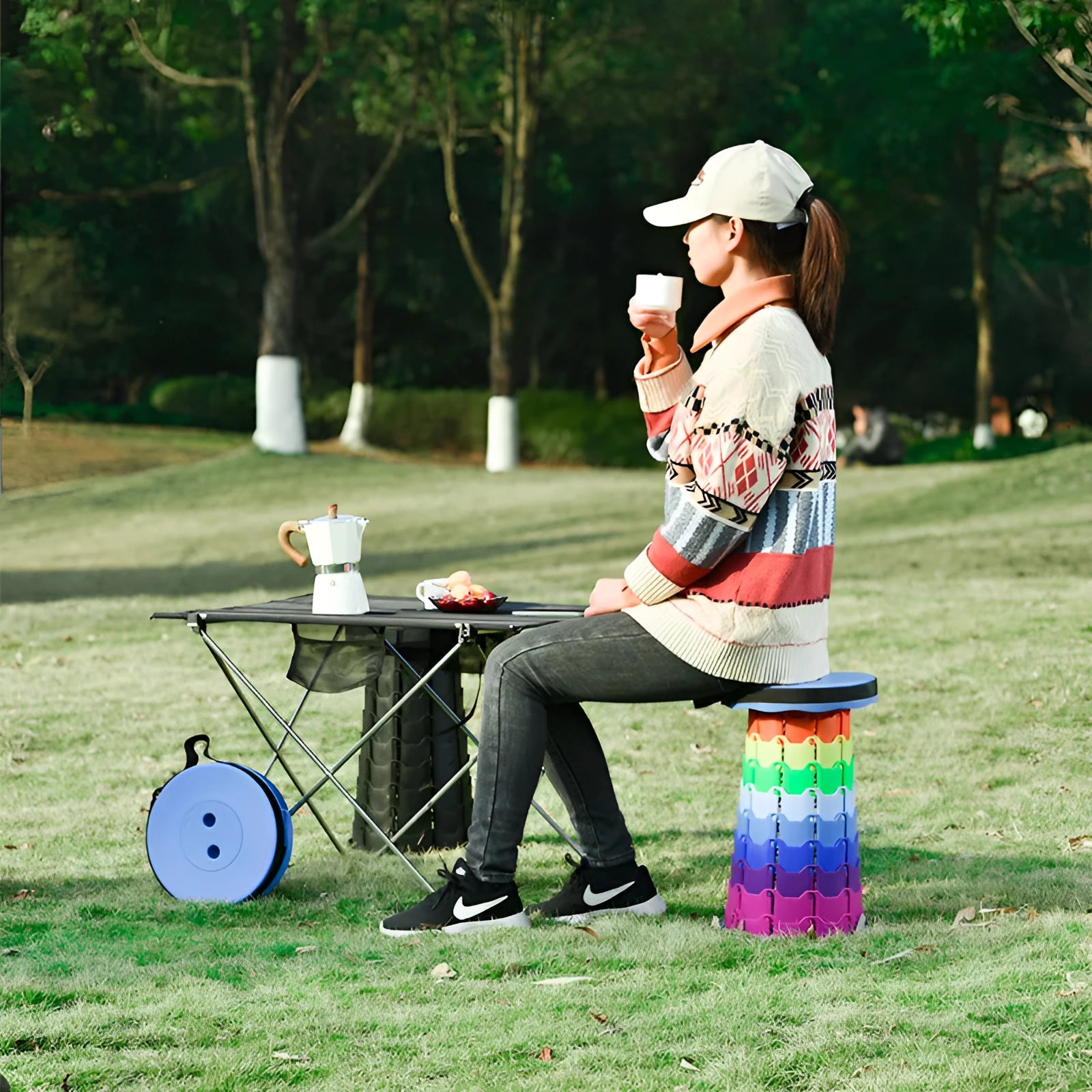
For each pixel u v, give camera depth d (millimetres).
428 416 57906
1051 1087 4969
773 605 6555
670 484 6668
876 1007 5742
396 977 6344
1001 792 10688
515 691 6934
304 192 57031
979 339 58125
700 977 6223
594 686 6832
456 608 7859
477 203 63031
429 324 66812
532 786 7023
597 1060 5320
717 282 6852
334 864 8680
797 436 6484
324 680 7992
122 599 24688
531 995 6047
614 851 7352
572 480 44688
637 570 6617
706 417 6391
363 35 47844
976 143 56281
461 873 7082
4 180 40562
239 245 58438
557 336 67000
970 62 49438
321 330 64438
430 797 9016
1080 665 15188
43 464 38219
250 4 45781
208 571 29859
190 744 8078
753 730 6836
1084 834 9320
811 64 56000
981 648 16594
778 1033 5535
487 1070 5246
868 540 29297
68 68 38656
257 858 7836
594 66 51844
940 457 58125
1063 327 67438
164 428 52344
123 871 8617
